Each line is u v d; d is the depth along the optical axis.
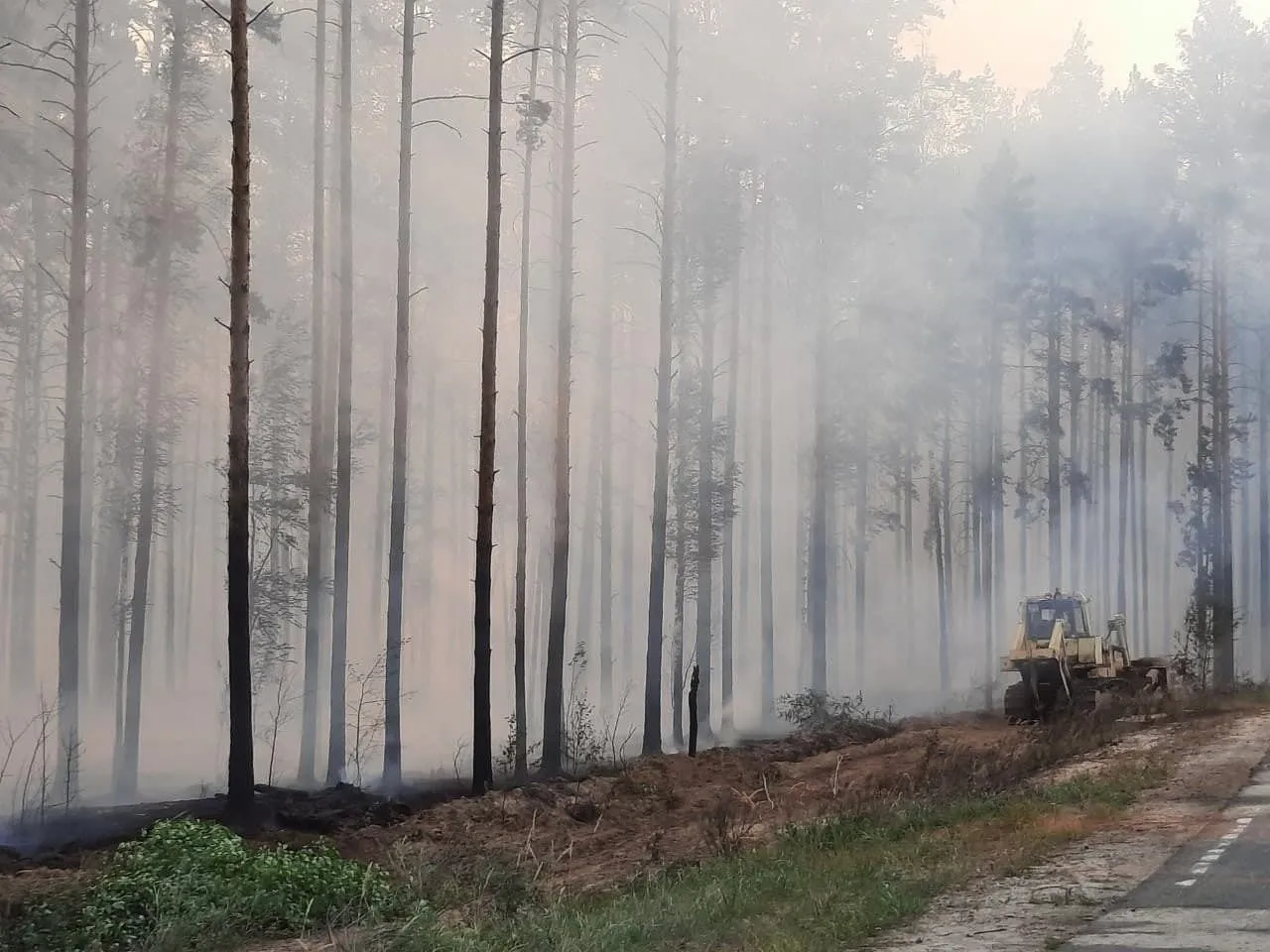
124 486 34.44
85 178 28.77
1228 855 13.51
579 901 14.75
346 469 30.12
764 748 31.11
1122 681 34.59
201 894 14.16
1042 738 26.81
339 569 29.69
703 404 41.31
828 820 18.20
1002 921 10.95
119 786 29.31
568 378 30.73
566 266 31.62
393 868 16.45
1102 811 17.28
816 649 40.91
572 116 32.91
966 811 18.17
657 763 26.42
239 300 21.00
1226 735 27.06
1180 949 9.34
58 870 16.62
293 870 14.93
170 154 31.70
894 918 11.48
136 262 31.77
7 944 13.27
